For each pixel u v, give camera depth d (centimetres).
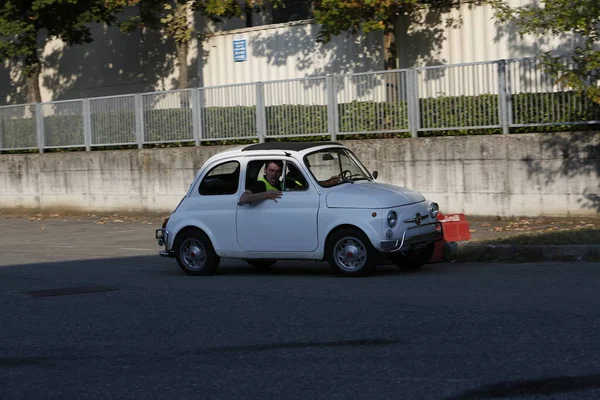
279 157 1645
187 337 1094
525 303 1204
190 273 1712
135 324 1198
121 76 4159
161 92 2973
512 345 957
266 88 2727
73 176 3162
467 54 2756
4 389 886
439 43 2802
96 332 1156
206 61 3291
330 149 1675
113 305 1366
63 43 4322
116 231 2644
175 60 4000
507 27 2675
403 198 1583
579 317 1085
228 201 1675
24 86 4462
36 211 3275
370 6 2542
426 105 2427
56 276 1758
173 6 3528
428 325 1090
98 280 1673
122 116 3072
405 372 871
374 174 1723
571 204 2202
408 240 1557
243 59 3206
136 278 1689
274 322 1163
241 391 834
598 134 2161
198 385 864
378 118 2511
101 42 4206
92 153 3102
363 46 2964
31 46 3566
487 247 1756
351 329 1091
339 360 934
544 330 1021
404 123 2467
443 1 2783
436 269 1667
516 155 2264
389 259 1691
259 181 1652
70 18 3534
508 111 2302
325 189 1595
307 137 2652
